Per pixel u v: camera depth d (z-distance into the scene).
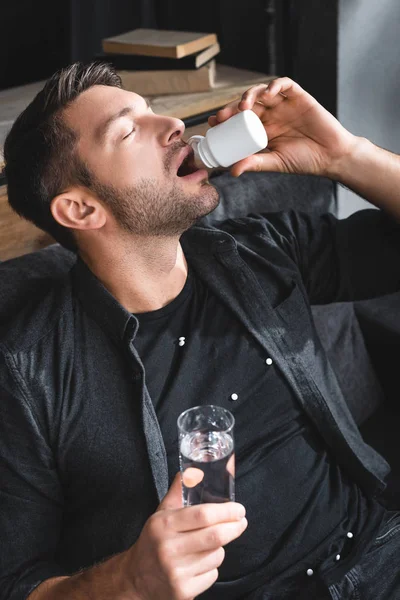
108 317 1.36
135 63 2.00
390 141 2.34
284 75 2.31
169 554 1.03
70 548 1.38
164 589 1.05
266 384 1.48
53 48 2.37
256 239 1.59
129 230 1.38
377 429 1.93
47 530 1.34
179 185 1.36
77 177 1.37
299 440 1.51
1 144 1.67
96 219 1.38
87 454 1.34
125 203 1.36
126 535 1.36
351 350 1.94
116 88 1.39
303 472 1.48
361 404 1.94
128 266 1.41
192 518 1.02
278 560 1.42
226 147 1.31
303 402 1.50
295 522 1.45
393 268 1.60
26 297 1.49
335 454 1.54
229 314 1.48
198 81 1.97
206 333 1.45
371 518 1.52
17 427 1.32
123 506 1.35
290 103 1.54
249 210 1.80
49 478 1.34
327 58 2.13
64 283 1.42
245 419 1.46
